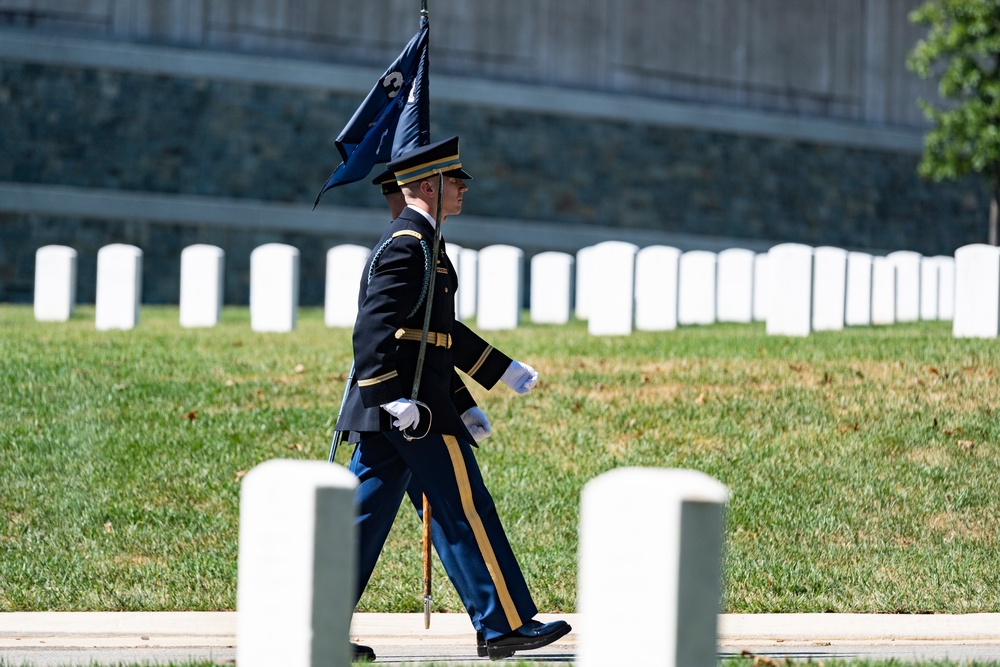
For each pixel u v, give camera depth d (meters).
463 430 17.06
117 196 90.44
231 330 50.25
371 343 16.39
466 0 101.75
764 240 110.62
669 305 52.19
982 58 98.06
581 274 68.50
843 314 49.44
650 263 52.44
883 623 20.28
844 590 22.03
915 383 34.09
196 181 93.06
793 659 17.72
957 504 25.98
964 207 119.38
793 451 29.09
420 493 17.42
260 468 10.20
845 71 115.00
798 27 113.12
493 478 27.59
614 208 105.50
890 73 116.50
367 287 16.92
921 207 117.31
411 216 17.12
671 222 107.31
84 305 88.94
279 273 50.91
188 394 34.00
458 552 16.69
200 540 23.98
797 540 24.39
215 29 94.94
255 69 94.25
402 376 16.73
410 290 16.67
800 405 32.28
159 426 30.67
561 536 24.64
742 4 111.00
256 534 10.02
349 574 9.95
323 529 9.85
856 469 27.83
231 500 26.00
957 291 43.38
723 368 37.12
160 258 92.00
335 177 19.56
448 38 101.38
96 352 40.69
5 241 88.56
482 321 55.38
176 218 91.81
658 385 35.31
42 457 28.09
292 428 30.81
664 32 108.19
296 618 9.85
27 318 57.22
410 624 20.16
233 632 19.44
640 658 8.73
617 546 8.84
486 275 55.09
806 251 45.75
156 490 26.45
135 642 18.88
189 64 92.50
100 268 50.69
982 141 93.44
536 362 39.75
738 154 110.00
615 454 29.23
